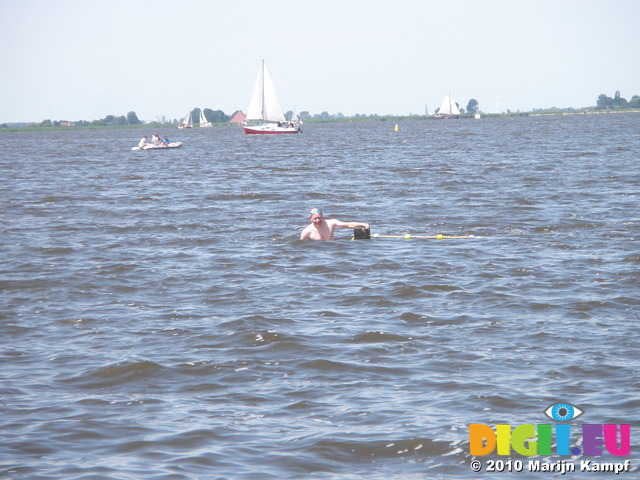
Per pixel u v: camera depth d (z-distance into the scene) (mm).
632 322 23094
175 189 63594
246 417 16891
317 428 16250
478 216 44500
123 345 21859
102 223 44625
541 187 57906
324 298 26625
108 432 16203
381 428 16172
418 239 37562
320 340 21938
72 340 22453
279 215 46750
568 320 23438
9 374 19719
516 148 115375
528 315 24078
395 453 15125
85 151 151500
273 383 18844
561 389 18016
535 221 42000
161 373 19609
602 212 44406
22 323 24234
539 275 29281
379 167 83625
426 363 20031
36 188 66500
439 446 15328
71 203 54562
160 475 14258
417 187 60656
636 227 39156
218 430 16234
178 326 23562
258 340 21969
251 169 86000
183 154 127625
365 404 17453
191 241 38094
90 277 30391
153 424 16578
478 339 21859
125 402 17828
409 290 27406
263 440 15750
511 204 48938
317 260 32844
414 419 16578
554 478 14062
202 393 18312
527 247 34906
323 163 93875
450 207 48656
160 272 31156
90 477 14156
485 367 19609
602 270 29828
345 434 15930
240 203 53062
